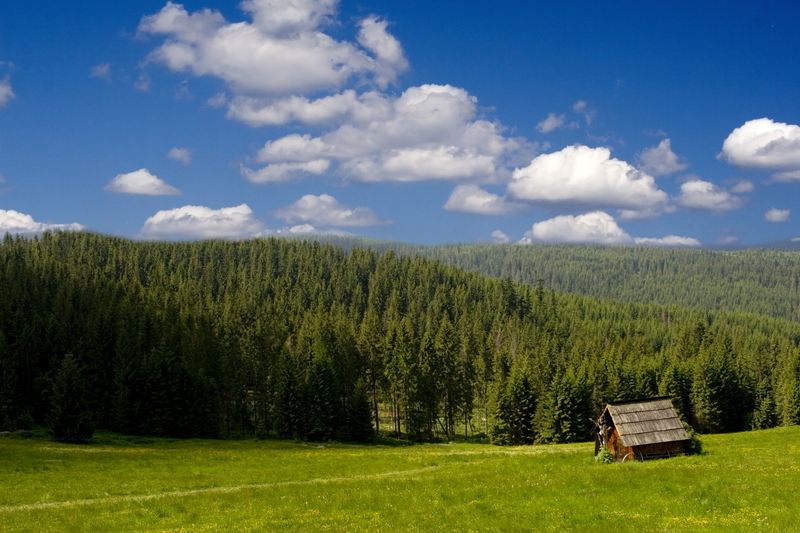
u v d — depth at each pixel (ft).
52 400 248.52
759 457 138.51
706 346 503.61
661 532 75.25
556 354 471.21
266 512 97.25
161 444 257.55
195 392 300.61
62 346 324.80
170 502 109.29
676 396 366.02
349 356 360.07
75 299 453.17
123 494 130.11
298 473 159.94
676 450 151.94
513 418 326.85
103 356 325.83
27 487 135.44
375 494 108.68
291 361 328.90
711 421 365.61
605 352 484.33
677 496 95.50
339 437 314.76
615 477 111.45
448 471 156.76
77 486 137.59
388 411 445.37
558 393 320.70
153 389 291.58
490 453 230.68
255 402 355.97
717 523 77.61
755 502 88.22
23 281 505.66
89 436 249.14
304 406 309.83
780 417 375.04
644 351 552.41
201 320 422.41
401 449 276.00
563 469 130.93
